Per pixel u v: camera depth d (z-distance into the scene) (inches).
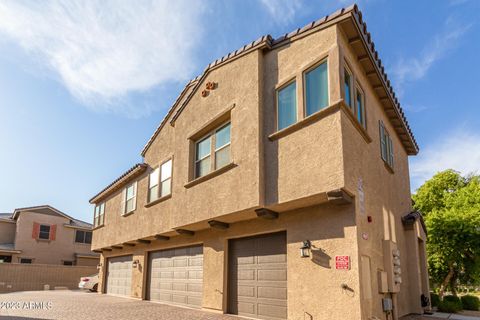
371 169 378.9
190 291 505.4
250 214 378.0
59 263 1489.9
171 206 500.1
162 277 588.7
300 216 344.8
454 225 669.3
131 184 711.1
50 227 1498.5
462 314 495.5
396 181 512.4
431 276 721.6
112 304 541.3
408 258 496.7
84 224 1641.2
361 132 350.9
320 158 307.6
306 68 342.6
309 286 319.6
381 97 449.1
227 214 379.9
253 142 364.2
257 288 390.3
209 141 452.8
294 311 327.9
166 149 593.3
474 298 589.0
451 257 667.4
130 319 379.6
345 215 307.1
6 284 1075.3
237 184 372.5
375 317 303.0
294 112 347.9
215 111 433.7
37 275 1138.0
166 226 534.9
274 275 373.7
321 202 325.4
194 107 478.6
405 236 507.2
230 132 411.2
